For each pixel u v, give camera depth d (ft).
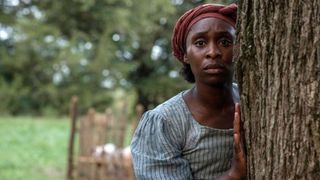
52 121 62.69
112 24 75.51
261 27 7.41
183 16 8.14
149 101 86.33
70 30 76.74
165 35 82.12
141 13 75.92
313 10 7.09
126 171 29.32
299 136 7.20
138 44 80.84
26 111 77.15
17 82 75.77
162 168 7.98
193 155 8.06
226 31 7.80
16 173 38.70
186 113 8.13
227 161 8.04
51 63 74.02
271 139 7.38
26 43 73.20
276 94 7.32
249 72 7.55
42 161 42.70
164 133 8.10
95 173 30.01
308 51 7.12
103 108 77.41
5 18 75.15
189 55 7.97
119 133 30.45
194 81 8.57
